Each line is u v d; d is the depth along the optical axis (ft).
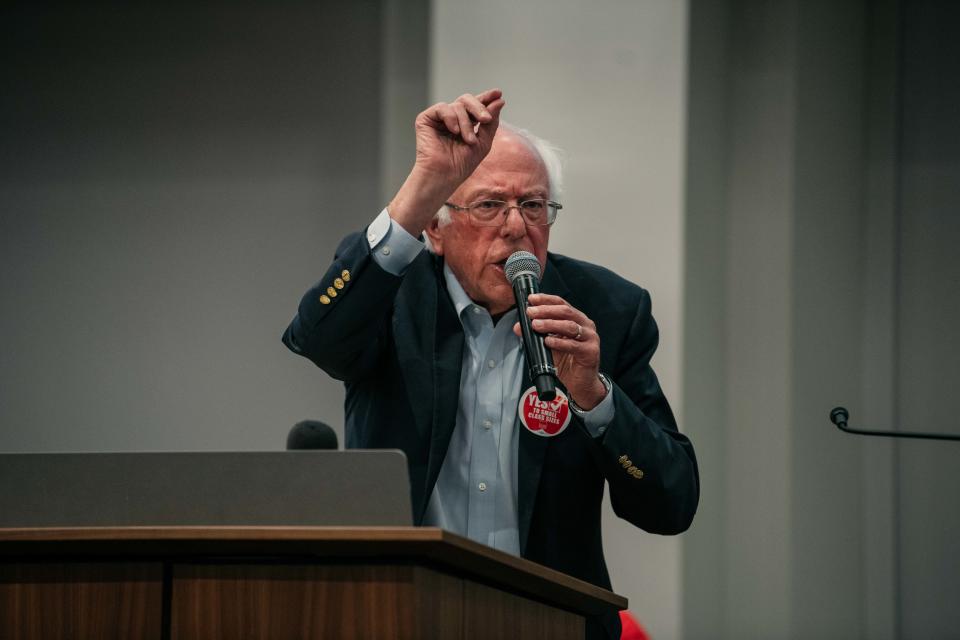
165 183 61.21
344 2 61.26
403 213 28.35
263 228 60.49
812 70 57.67
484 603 22.66
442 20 56.70
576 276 32.32
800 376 56.18
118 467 22.21
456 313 30.81
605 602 25.84
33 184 61.67
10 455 22.45
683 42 55.72
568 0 56.34
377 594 20.31
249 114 61.26
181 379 59.88
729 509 56.18
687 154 55.77
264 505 21.76
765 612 55.26
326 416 59.06
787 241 56.90
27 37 62.54
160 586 20.94
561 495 29.94
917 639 54.75
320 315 28.43
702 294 56.29
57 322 60.64
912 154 57.52
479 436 30.27
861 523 55.62
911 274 56.85
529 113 55.93
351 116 60.75
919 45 57.93
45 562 21.29
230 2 62.03
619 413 28.55
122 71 62.03
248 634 20.59
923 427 55.93
